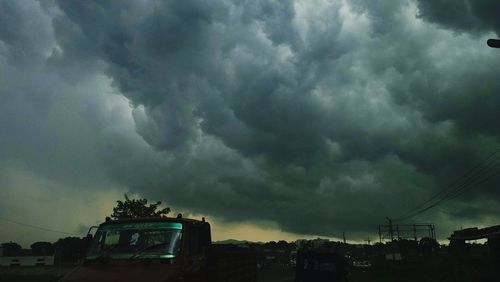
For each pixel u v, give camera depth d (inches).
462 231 1218.0
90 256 358.3
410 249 3189.0
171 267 337.7
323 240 2021.4
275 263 4886.8
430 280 1711.4
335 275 1063.0
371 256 4552.2
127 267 340.8
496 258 1041.5
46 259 3828.7
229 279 466.9
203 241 401.4
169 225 366.0
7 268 2773.1
